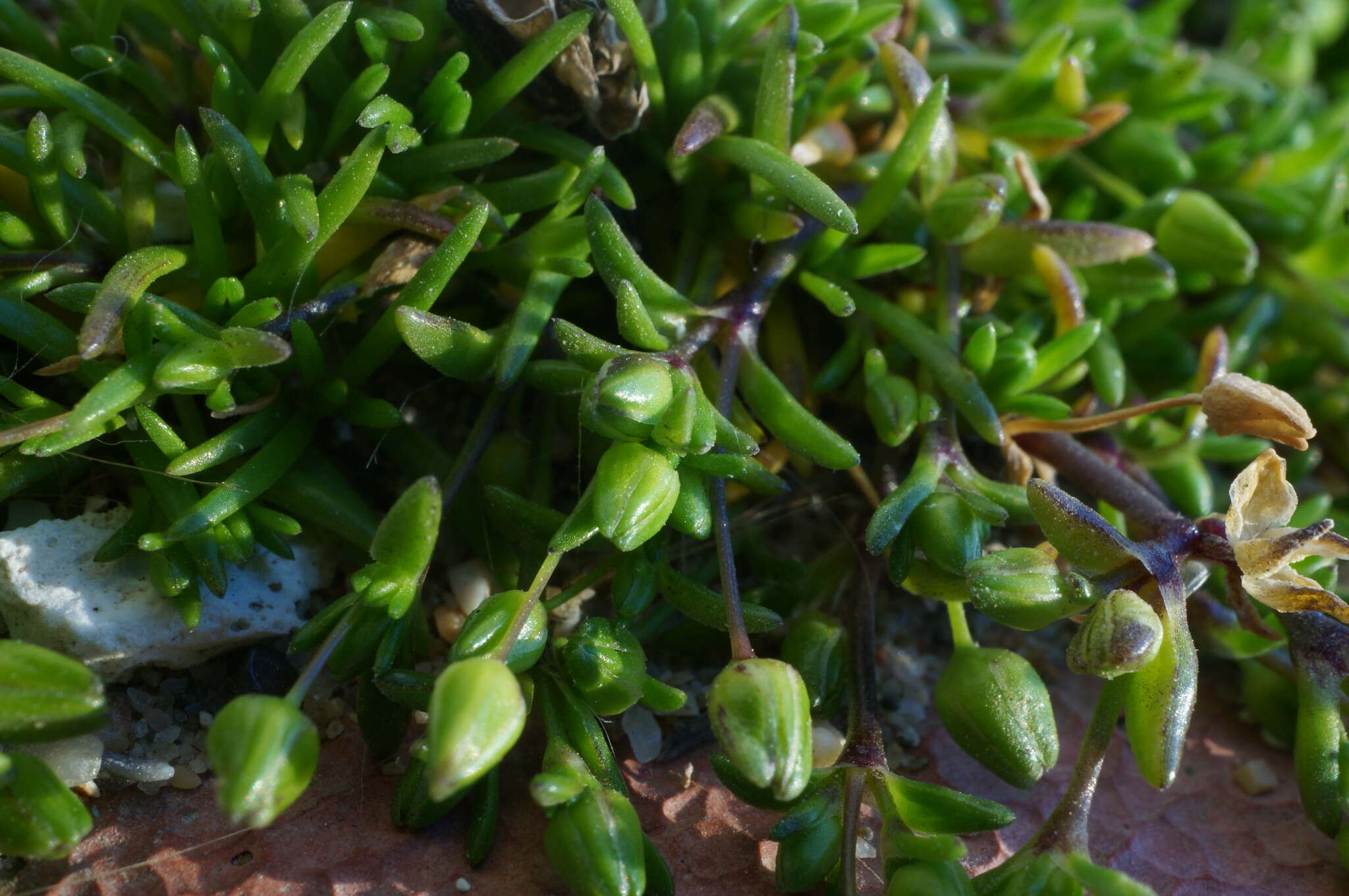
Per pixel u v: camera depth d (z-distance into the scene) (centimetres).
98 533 5
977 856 5
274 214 5
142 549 5
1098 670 5
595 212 5
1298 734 5
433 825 5
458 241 5
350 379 5
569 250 5
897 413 5
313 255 5
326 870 5
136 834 5
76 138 5
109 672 5
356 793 5
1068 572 5
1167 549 5
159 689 5
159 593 5
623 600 5
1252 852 5
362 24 5
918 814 5
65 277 5
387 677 5
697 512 5
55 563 5
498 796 5
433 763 5
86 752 5
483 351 5
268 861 5
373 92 5
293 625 5
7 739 5
